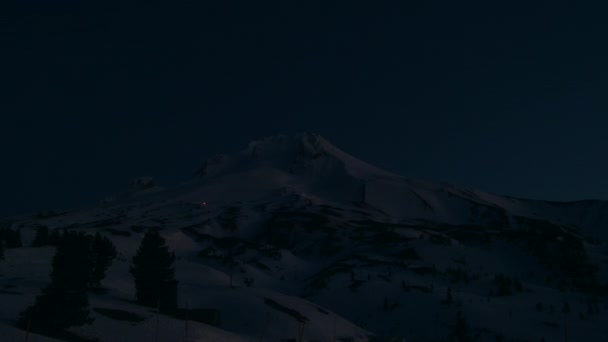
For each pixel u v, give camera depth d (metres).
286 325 81.75
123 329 58.09
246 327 80.38
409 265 175.38
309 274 185.75
